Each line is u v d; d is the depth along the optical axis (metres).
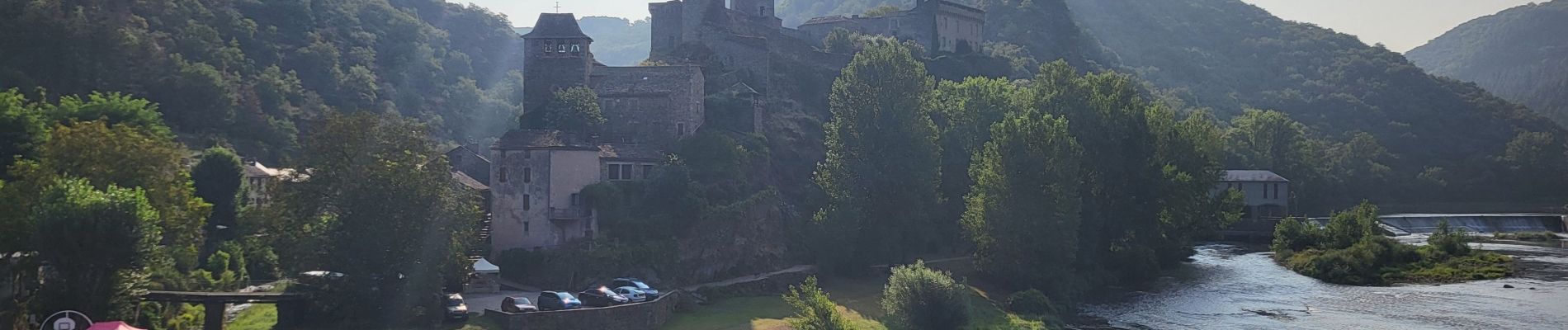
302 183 92.62
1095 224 132.25
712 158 129.38
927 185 124.31
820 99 174.00
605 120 136.00
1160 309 113.31
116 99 131.75
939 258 135.38
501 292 104.94
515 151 116.38
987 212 120.44
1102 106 138.38
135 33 178.12
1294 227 166.62
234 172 120.06
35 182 85.56
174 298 82.06
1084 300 119.69
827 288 115.25
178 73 172.00
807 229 126.56
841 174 124.50
